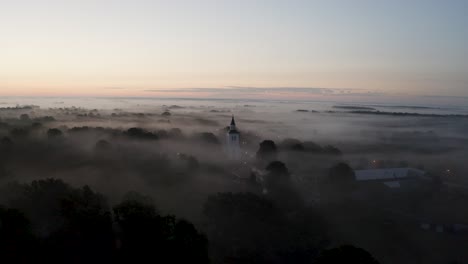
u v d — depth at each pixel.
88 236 44.09
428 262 51.00
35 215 51.97
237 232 53.03
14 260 37.28
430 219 64.81
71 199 50.62
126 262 40.41
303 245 51.62
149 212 47.97
